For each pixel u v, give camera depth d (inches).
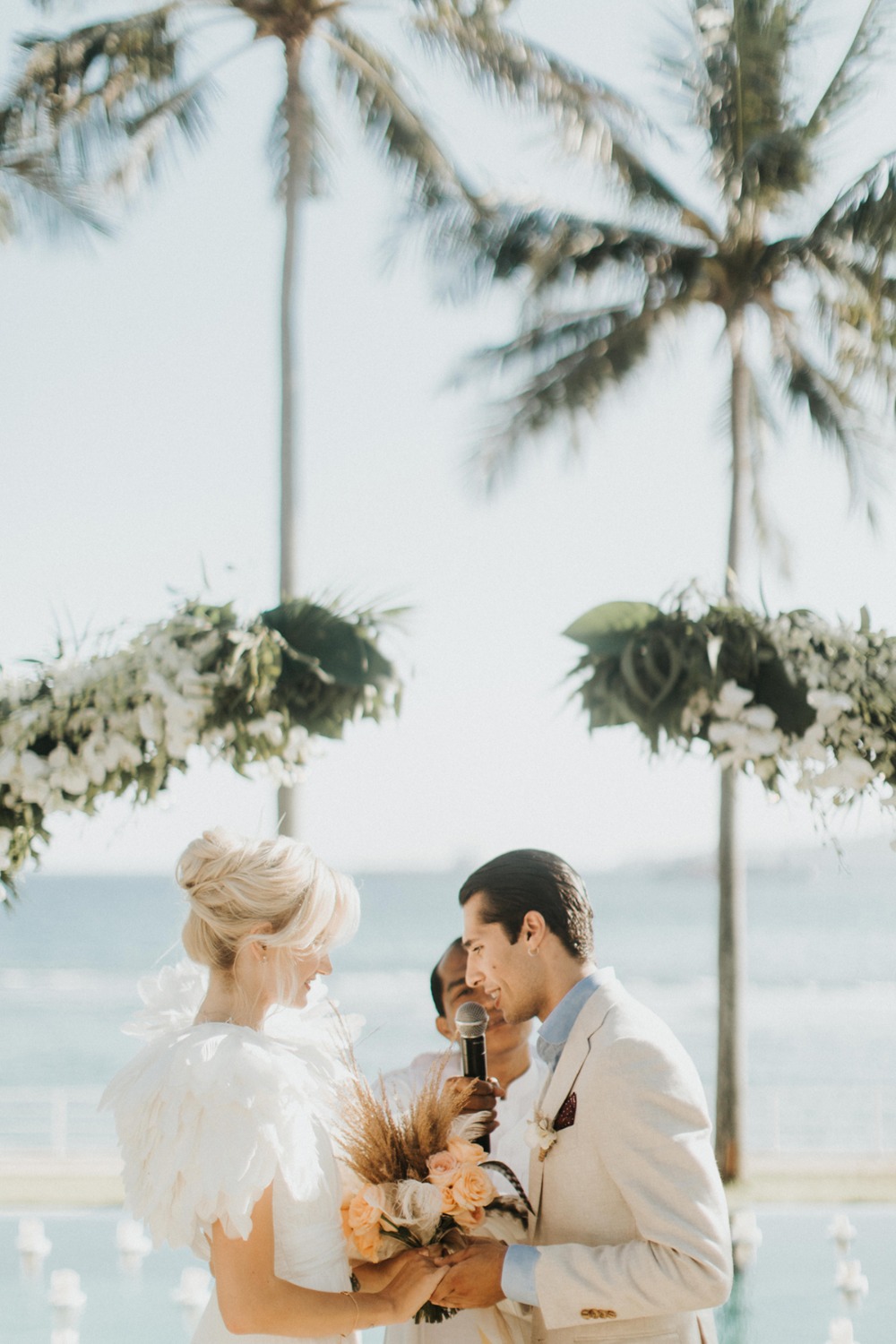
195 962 88.1
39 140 405.1
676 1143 82.8
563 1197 88.2
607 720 154.1
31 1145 512.4
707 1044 1064.2
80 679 164.6
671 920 2443.4
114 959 2071.9
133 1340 212.4
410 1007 1277.1
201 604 168.1
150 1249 278.5
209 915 84.4
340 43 420.8
